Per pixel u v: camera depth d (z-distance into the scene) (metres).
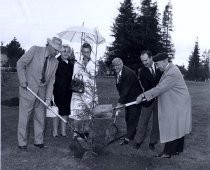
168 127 5.45
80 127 6.14
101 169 4.65
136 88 6.40
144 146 6.16
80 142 5.38
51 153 5.36
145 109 5.96
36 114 5.72
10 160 4.89
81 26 6.75
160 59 5.53
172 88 5.48
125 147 5.97
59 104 6.51
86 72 5.41
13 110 9.14
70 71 6.55
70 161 4.99
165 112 5.46
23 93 5.56
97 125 5.81
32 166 4.66
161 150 5.94
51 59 5.73
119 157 5.19
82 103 5.42
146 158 5.27
